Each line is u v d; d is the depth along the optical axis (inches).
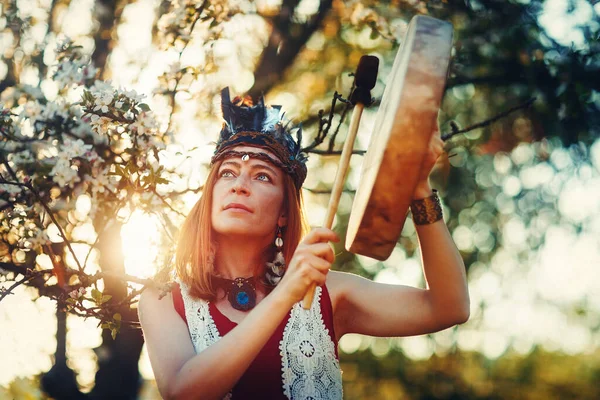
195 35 201.6
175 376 108.1
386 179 101.3
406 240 354.0
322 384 120.6
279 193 129.0
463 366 529.7
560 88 255.4
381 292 126.9
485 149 316.8
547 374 598.9
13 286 139.4
